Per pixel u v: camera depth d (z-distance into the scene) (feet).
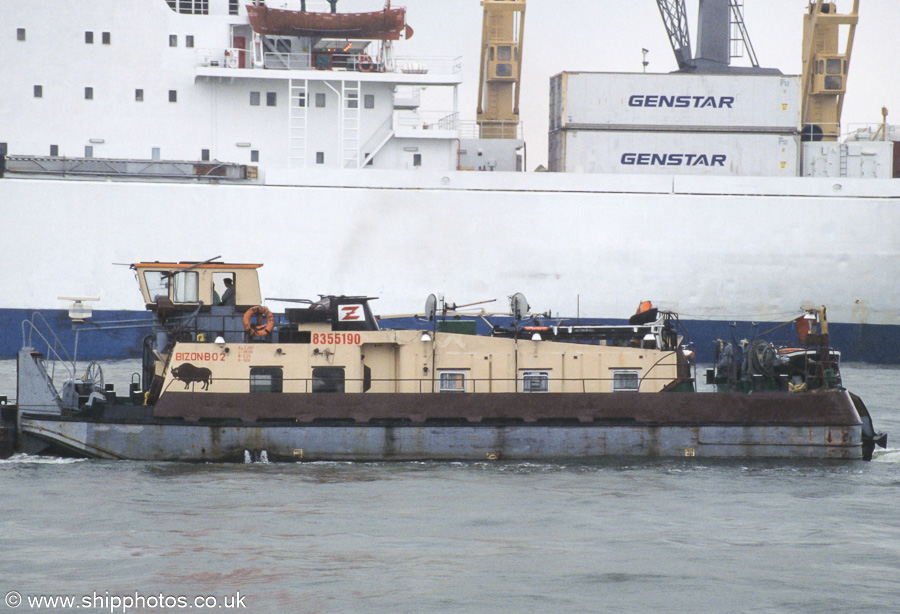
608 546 193.26
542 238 622.13
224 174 602.03
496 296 620.49
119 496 224.74
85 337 597.52
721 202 624.59
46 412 267.59
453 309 291.58
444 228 617.21
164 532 198.70
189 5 622.54
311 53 625.82
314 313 273.75
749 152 655.35
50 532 198.18
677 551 190.60
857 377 539.70
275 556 184.34
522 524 207.51
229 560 181.68
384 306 614.34
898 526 209.87
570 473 252.62
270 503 220.64
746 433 268.41
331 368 268.62
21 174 591.37
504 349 274.77
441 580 172.55
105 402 267.39
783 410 270.26
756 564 183.11
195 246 603.67
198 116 609.42
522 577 174.40
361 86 618.03
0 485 233.55
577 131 652.07
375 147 620.08
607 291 624.18
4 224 591.37
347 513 213.66
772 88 653.30
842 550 192.34
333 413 260.83
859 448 270.26
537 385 276.00
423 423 262.26
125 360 594.24
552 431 264.72
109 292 599.57
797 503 226.99
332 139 619.26
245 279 279.08
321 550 188.34
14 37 599.16
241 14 622.95
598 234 624.18
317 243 610.24
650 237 624.59
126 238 599.16
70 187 594.65
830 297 627.05
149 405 268.62
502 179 620.08
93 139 604.49
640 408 268.00
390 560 182.91
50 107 602.44
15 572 175.11
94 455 261.44
